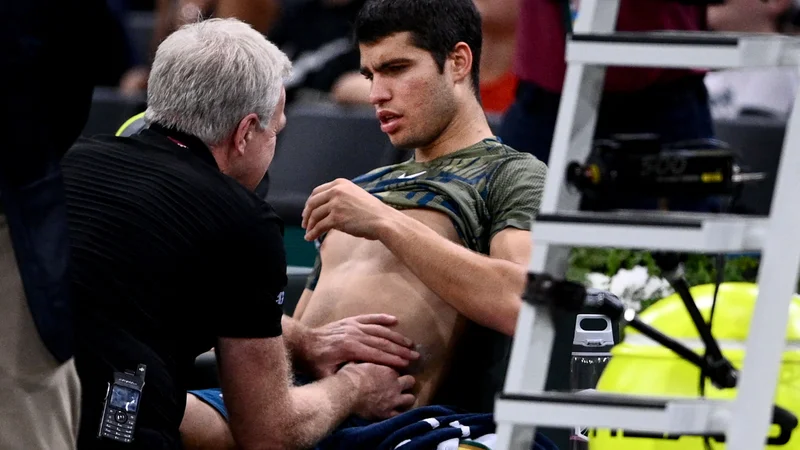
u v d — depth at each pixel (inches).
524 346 228.1
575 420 219.1
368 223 344.5
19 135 265.7
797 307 300.2
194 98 323.3
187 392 344.2
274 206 536.1
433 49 364.2
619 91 441.7
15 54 263.9
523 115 488.7
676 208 401.7
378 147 537.6
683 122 449.1
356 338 353.7
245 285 311.4
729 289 304.5
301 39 674.8
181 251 306.5
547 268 231.6
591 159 229.6
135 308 300.7
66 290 271.1
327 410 334.3
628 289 371.2
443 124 371.2
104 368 295.0
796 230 216.7
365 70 373.4
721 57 216.5
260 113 330.0
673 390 291.6
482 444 322.3
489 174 361.7
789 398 285.7
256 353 315.9
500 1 594.9
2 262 271.7
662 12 440.1
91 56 276.4
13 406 270.1
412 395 354.9
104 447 292.7
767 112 585.3
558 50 471.5
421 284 361.4
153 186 311.0
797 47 221.6
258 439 321.4
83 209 307.9
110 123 590.9
